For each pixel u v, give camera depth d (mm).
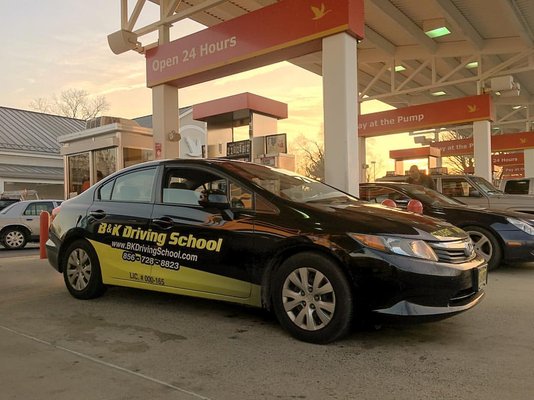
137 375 3557
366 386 3342
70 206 6188
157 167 5520
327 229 4207
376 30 14820
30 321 5035
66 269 6062
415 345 4164
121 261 5477
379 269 3963
